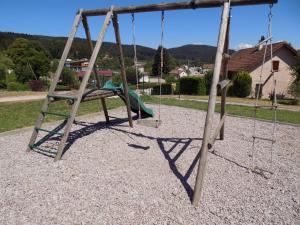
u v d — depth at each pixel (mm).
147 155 4836
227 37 4398
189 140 5766
